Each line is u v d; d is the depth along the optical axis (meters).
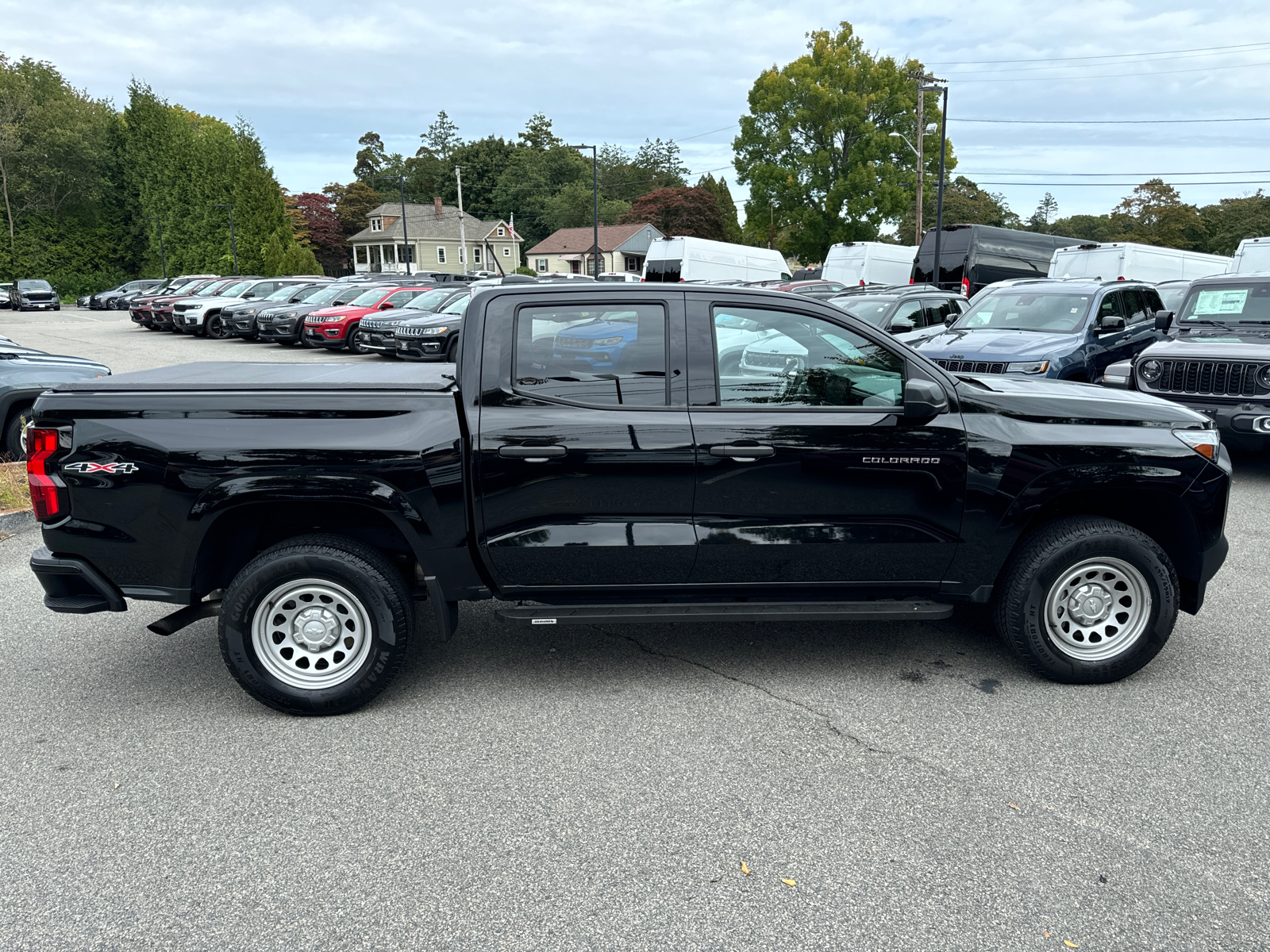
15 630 4.86
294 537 3.81
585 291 3.82
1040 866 2.80
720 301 3.87
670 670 4.30
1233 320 9.43
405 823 3.05
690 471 3.79
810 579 3.98
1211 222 78.88
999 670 4.27
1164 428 4.01
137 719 3.84
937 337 11.20
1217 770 3.36
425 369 4.49
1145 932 2.51
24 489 7.40
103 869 2.82
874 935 2.50
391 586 3.77
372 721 3.80
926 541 3.94
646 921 2.56
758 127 50.97
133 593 3.77
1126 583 4.01
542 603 4.00
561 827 3.02
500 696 4.04
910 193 49.53
